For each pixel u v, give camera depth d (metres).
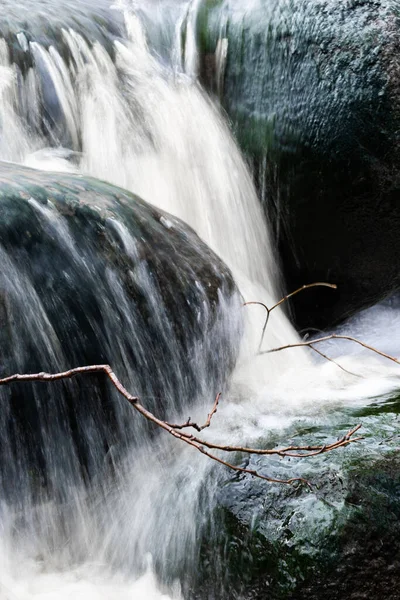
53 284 3.14
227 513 2.93
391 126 4.55
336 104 4.64
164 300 3.46
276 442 3.27
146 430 3.39
